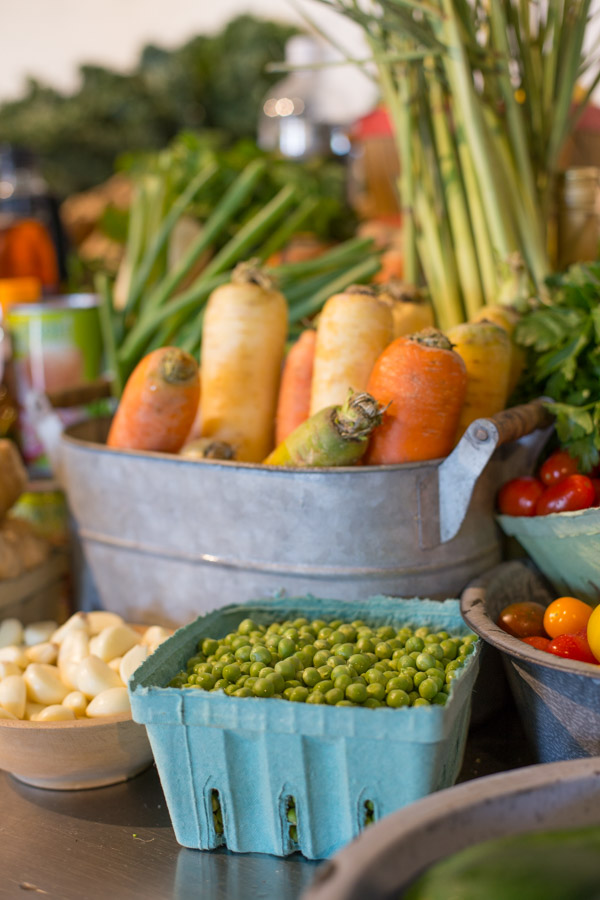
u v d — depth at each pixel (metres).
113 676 0.80
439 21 1.06
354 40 2.96
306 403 0.98
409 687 0.67
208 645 0.76
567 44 1.14
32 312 1.31
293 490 0.83
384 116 1.77
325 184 1.99
